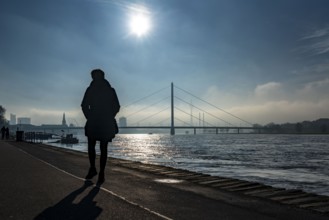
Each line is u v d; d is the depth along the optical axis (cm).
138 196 645
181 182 855
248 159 4650
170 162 3856
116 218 487
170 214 517
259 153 6144
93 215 499
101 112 816
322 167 3619
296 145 10100
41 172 952
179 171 1127
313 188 2078
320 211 559
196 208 563
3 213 503
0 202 573
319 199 661
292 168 3497
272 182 2322
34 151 1947
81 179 834
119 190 700
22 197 613
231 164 3747
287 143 11881
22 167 1070
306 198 668
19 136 3772
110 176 912
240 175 2641
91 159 863
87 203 574
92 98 821
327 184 2255
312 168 3509
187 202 607
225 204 603
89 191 679
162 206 568
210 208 567
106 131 812
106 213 512
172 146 9075
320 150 7338
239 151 6744
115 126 833
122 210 532
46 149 2278
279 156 5422
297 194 713
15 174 904
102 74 837
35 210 523
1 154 1636
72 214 503
